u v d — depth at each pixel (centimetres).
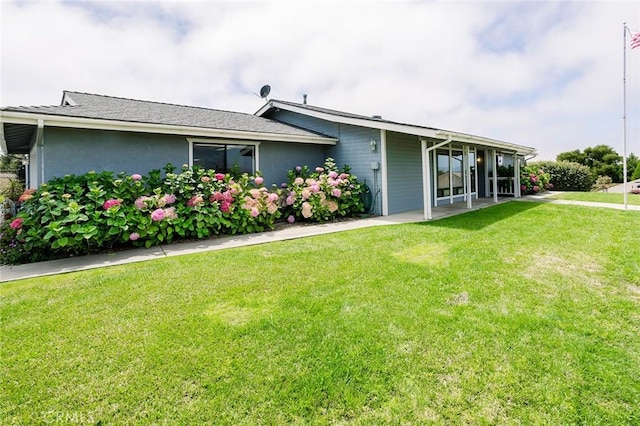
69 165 623
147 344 241
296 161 978
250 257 470
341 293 326
